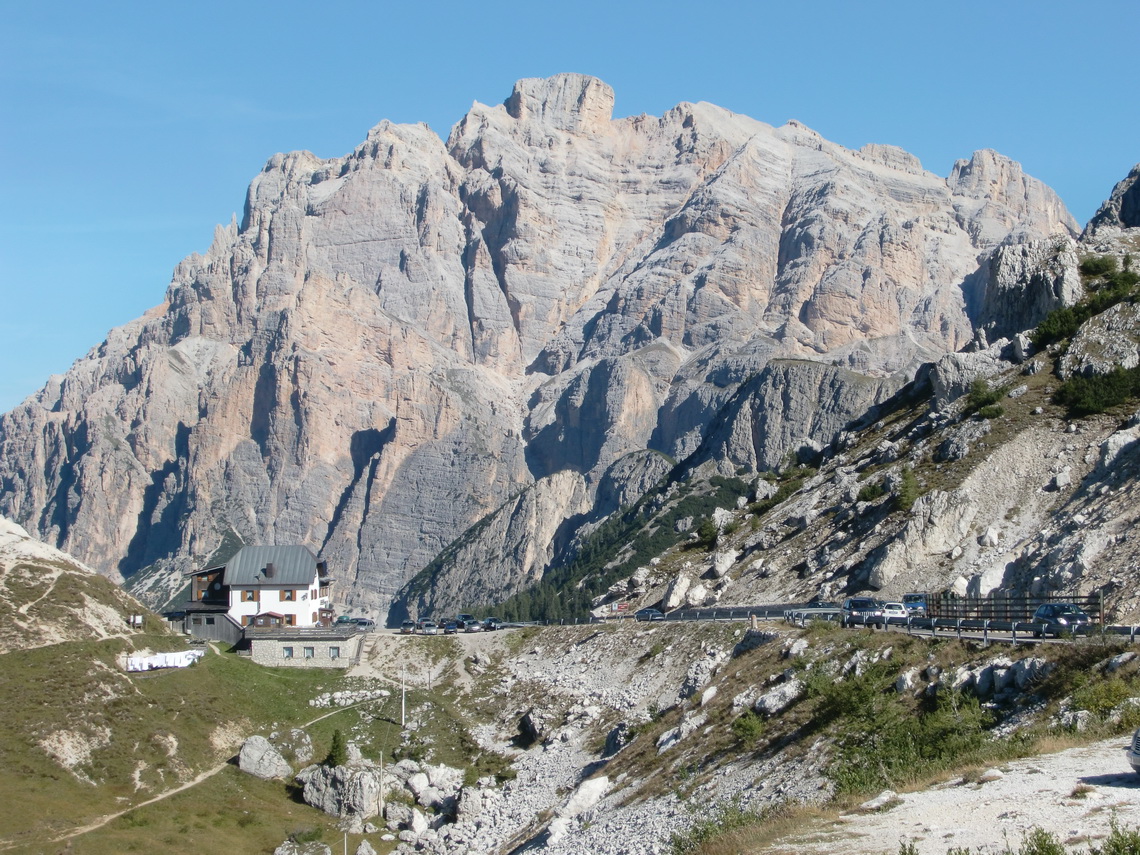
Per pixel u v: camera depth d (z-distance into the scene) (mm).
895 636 73625
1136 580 72688
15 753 102000
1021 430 118312
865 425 165500
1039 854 33469
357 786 103688
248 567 155125
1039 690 55031
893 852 37938
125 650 124750
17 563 135375
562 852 68500
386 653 144750
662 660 113500
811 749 62812
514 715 120562
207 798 103438
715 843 49219
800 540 133000
